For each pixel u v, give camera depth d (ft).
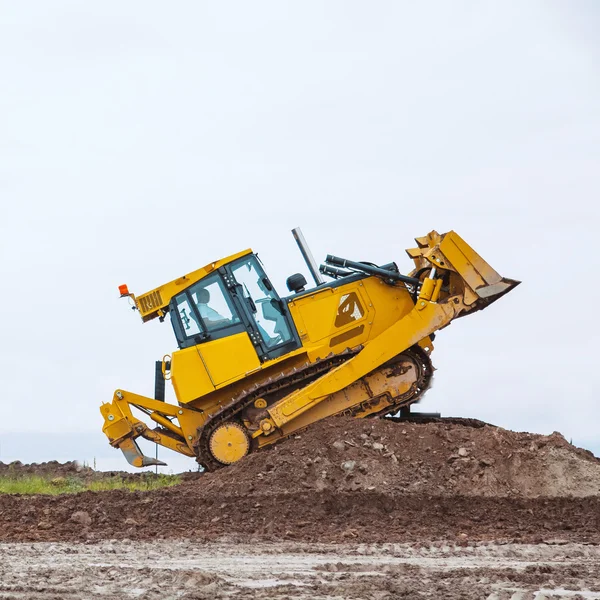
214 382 76.18
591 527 56.24
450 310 76.38
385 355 75.56
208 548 49.06
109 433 78.84
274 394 76.33
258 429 74.59
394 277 78.38
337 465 68.23
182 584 39.09
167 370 80.64
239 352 76.74
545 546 50.26
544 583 40.40
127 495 61.57
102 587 38.42
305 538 52.26
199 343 77.61
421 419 78.02
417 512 58.54
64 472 82.53
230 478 68.28
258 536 52.60
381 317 78.48
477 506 59.77
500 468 67.67
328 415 75.51
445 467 68.03
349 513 58.08
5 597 36.11
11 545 49.52
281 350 77.20
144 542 50.75
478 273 76.59
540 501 60.85
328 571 42.96
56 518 56.34
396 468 68.18
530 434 70.54
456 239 77.05
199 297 78.13
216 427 74.84
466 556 47.24
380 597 36.96
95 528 54.70
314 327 77.71
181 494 61.87
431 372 77.20
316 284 80.18
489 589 38.78
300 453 69.00
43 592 37.24
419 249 79.71
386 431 70.59
